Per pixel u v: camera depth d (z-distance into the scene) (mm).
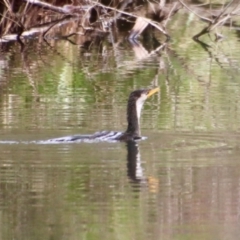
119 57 28797
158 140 16484
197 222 11945
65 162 14570
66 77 24297
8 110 19078
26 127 17188
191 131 17188
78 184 13375
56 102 20266
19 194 12977
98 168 14289
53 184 13422
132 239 11188
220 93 22109
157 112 19344
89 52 30094
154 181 13680
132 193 13016
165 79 24281
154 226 11711
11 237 11352
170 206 12516
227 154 15344
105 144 15992
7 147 15492
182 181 13609
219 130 17391
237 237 11320
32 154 15039
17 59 28188
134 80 23984
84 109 19391
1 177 13680
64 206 12383
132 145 15914
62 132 16906
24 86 22719
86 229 11570
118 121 18109
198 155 15211
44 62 27406
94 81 23734
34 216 12109
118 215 12078
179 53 29969
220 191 13250
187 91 22422
